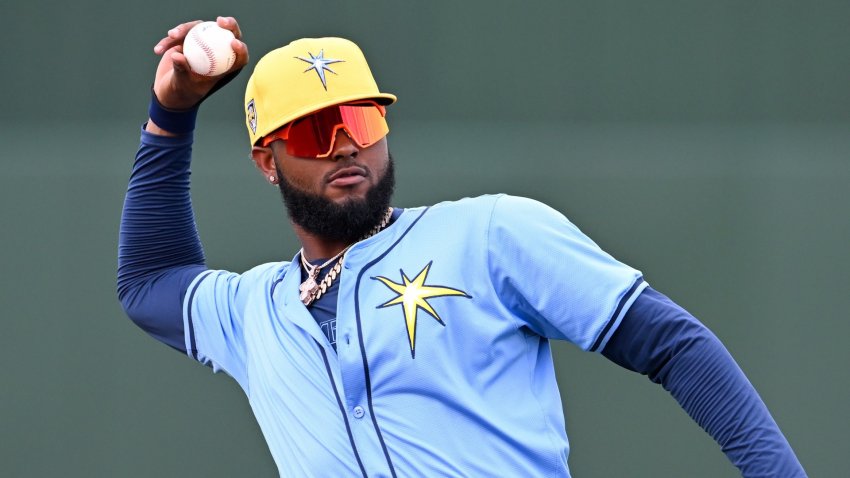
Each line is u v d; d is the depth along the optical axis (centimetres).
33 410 2145
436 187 2394
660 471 2066
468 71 2406
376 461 777
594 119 2386
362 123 829
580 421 2092
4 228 2258
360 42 2430
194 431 2092
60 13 2362
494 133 2403
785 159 2320
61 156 2317
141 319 977
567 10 2405
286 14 2403
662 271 2325
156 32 2362
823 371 2200
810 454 2161
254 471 2073
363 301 799
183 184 995
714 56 2377
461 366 769
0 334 2181
